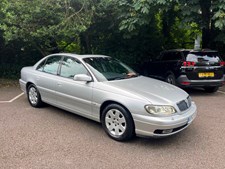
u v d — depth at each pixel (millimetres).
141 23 8109
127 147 4160
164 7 7863
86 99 4871
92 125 5141
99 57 5727
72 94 5152
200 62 7988
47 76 5840
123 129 4285
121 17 8555
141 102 4074
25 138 4438
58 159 3711
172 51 9109
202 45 11492
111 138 4492
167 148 4148
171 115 4078
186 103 4535
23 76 6676
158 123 3924
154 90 4555
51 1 8023
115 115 4410
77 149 4047
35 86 6211
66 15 8172
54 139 4422
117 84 4684
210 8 8016
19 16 7922
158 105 4027
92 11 8336
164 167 3539
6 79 10844
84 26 7961
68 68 5492
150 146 4211
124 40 11289
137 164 3609
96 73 4996
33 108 6285
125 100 4230
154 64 10094
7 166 3498
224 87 9891
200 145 4277
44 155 3826
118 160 3717
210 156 3879
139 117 4059
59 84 5438
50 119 5469
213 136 4676
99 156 3828
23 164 3553
